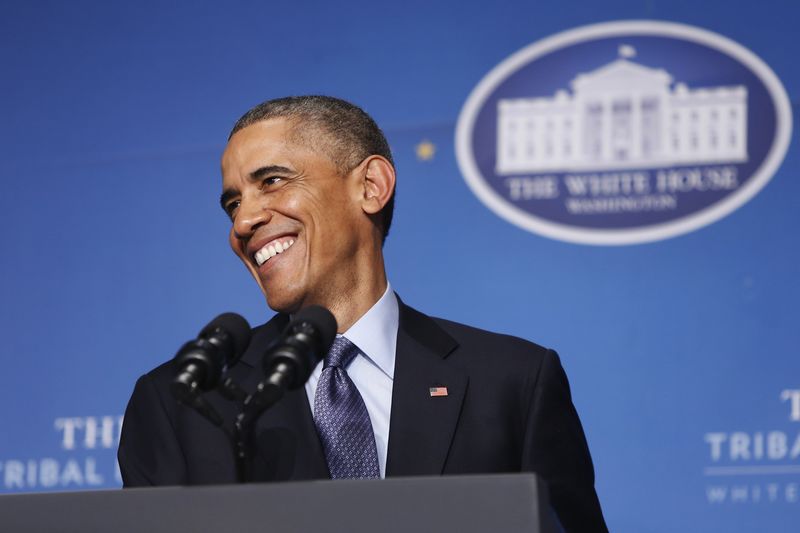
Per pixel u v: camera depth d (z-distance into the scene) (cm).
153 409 790
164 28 1319
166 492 548
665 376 1121
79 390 1215
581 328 1150
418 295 1188
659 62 1202
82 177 1282
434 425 759
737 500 1077
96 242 1259
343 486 542
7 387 1221
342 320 809
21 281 1255
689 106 1185
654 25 1216
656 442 1105
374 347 803
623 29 1220
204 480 743
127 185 1273
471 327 834
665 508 1086
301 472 736
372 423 774
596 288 1157
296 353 638
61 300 1245
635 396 1120
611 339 1141
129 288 1241
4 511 555
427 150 1225
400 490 539
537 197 1191
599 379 1132
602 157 1188
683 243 1153
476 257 1188
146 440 786
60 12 1337
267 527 539
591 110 1202
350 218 817
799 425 1088
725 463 1088
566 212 1182
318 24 1292
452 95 1238
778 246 1138
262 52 1297
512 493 535
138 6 1329
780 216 1145
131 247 1252
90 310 1238
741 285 1134
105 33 1325
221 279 1231
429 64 1252
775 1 1202
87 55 1321
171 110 1292
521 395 782
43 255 1261
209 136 1280
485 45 1246
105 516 549
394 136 1237
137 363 1219
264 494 543
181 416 778
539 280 1170
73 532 549
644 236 1161
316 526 538
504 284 1176
